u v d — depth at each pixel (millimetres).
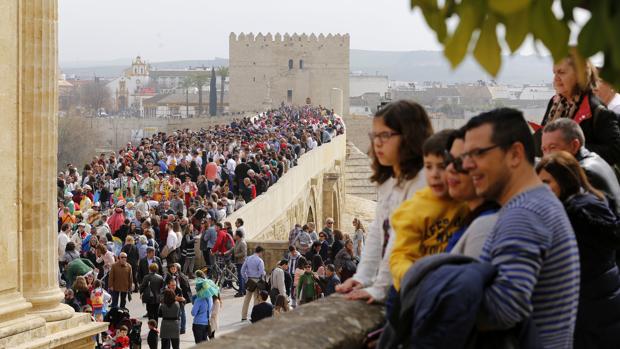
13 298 22719
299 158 89750
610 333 9656
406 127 9078
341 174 121875
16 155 22859
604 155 11875
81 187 65625
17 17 22672
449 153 7828
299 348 7562
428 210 8234
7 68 22422
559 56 4707
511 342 6973
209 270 51469
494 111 7418
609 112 11945
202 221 52875
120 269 43031
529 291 6785
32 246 23547
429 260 7090
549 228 7039
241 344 7469
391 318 7461
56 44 23734
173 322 35969
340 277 39719
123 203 58812
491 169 7367
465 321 6672
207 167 70438
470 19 4641
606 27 4582
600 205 9516
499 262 6898
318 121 125812
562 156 9719
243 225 56875
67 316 24234
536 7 4664
